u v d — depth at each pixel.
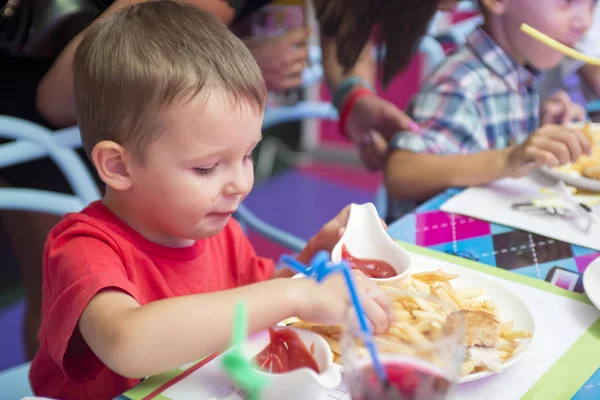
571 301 0.84
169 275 0.94
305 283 0.74
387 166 1.72
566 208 1.13
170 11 0.86
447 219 1.11
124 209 0.91
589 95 1.74
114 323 0.69
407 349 0.54
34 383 0.97
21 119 1.57
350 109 1.88
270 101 2.00
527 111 1.70
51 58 1.49
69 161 1.51
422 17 1.72
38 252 1.59
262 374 0.61
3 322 1.68
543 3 1.58
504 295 0.82
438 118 1.67
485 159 1.27
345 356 0.55
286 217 2.44
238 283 1.10
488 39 1.65
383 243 0.90
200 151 0.79
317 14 1.84
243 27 1.85
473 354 0.67
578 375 0.69
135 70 0.79
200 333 0.69
